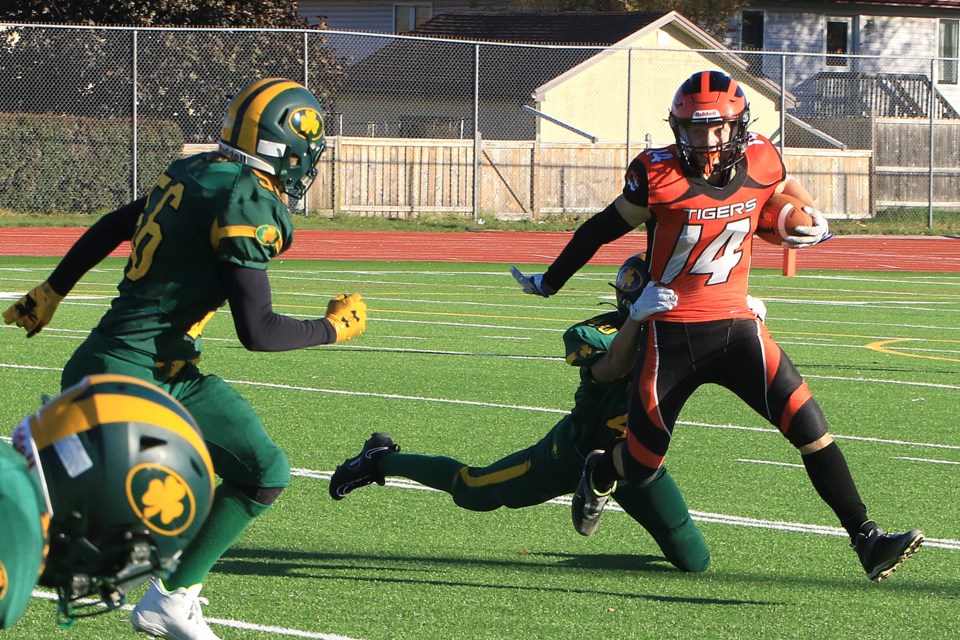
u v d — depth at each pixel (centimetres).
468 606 1614
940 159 11550
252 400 3036
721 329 1582
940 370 3756
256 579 1714
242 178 1363
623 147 10481
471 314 4919
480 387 3297
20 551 740
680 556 1766
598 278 6500
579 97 11569
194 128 9362
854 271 7162
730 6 12988
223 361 3625
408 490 2242
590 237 1645
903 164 11506
